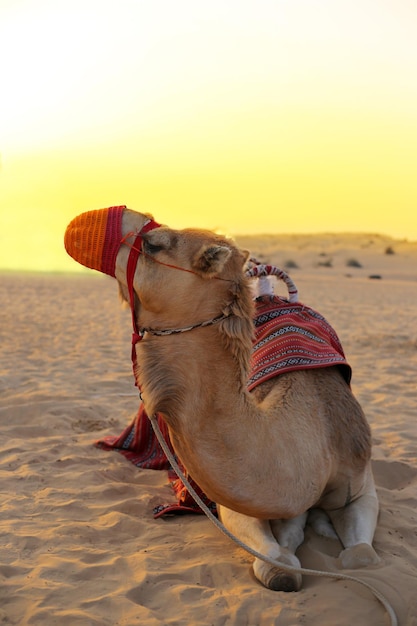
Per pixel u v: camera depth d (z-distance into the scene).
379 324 17.22
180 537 4.74
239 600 3.88
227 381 3.62
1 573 4.17
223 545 4.58
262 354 4.65
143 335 3.73
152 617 3.74
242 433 3.64
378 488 5.58
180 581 4.14
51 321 15.88
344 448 4.27
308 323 4.91
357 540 4.27
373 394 9.11
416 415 8.03
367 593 3.92
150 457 6.18
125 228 3.65
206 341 3.60
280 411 3.98
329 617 3.74
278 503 3.76
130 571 4.24
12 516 5.00
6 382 9.02
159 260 3.59
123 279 3.67
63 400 8.09
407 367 10.88
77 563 4.30
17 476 5.74
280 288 29.69
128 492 5.51
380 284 37.88
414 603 3.82
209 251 3.50
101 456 6.25
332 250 78.88
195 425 3.60
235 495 3.66
